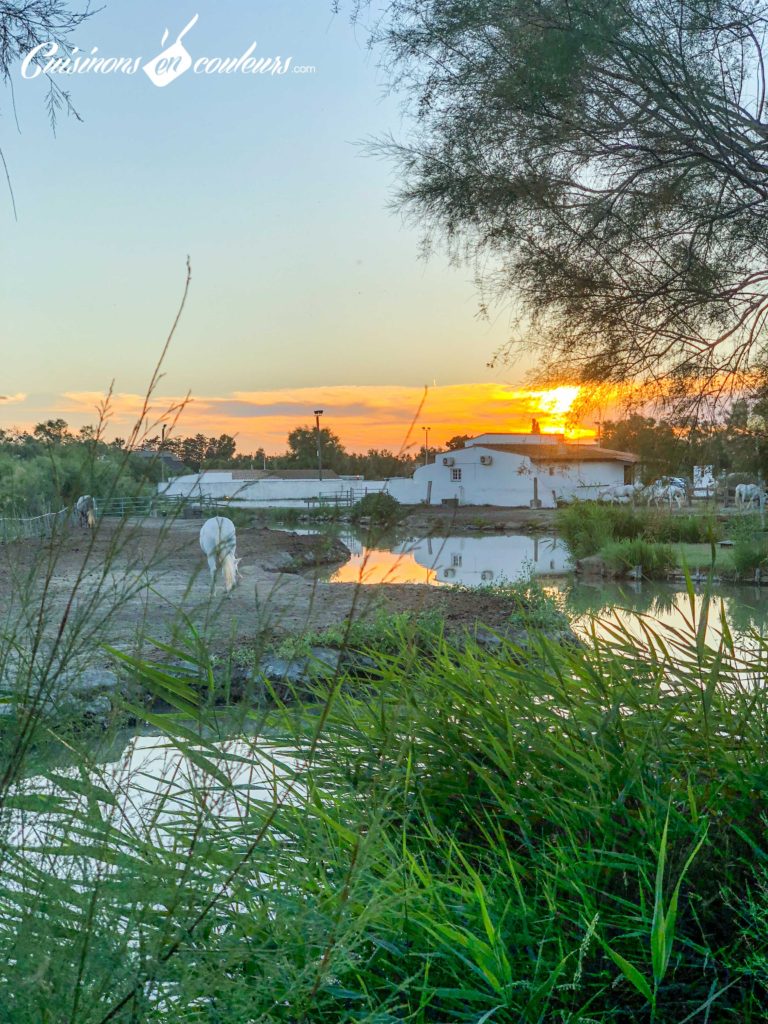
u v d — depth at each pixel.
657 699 2.39
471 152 4.10
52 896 1.08
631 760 2.17
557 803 2.12
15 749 1.06
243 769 1.80
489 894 1.82
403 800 2.12
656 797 1.97
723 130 3.78
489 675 2.63
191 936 1.09
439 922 1.69
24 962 0.98
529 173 4.08
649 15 3.66
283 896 1.49
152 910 1.12
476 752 2.36
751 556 14.96
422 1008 1.53
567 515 21.61
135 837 1.31
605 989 1.68
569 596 13.38
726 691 2.56
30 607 1.11
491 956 1.56
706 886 1.90
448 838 2.11
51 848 1.13
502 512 39.50
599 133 3.98
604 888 1.89
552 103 3.87
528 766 2.26
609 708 2.27
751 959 1.64
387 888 1.68
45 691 1.07
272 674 3.34
